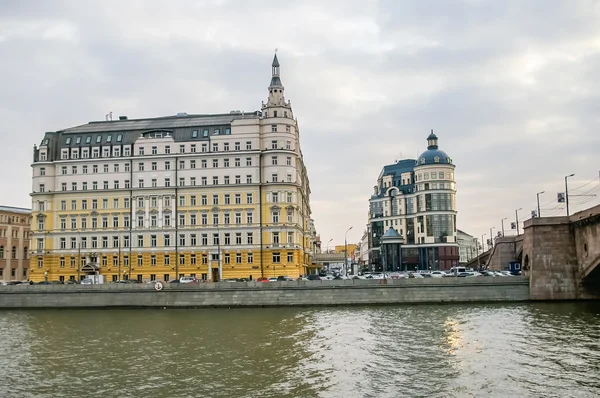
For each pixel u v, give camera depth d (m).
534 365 36.88
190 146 108.25
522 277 78.06
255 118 107.12
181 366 39.50
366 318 63.69
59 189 111.00
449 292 78.00
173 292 81.81
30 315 77.00
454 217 156.50
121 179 109.31
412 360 39.47
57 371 38.81
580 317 59.31
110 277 107.38
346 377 34.94
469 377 34.09
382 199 184.50
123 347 48.12
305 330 55.34
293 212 105.44
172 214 106.94
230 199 105.81
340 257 197.00
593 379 33.06
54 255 109.50
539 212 94.06
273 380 34.69
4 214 135.50
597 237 69.88
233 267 104.19
